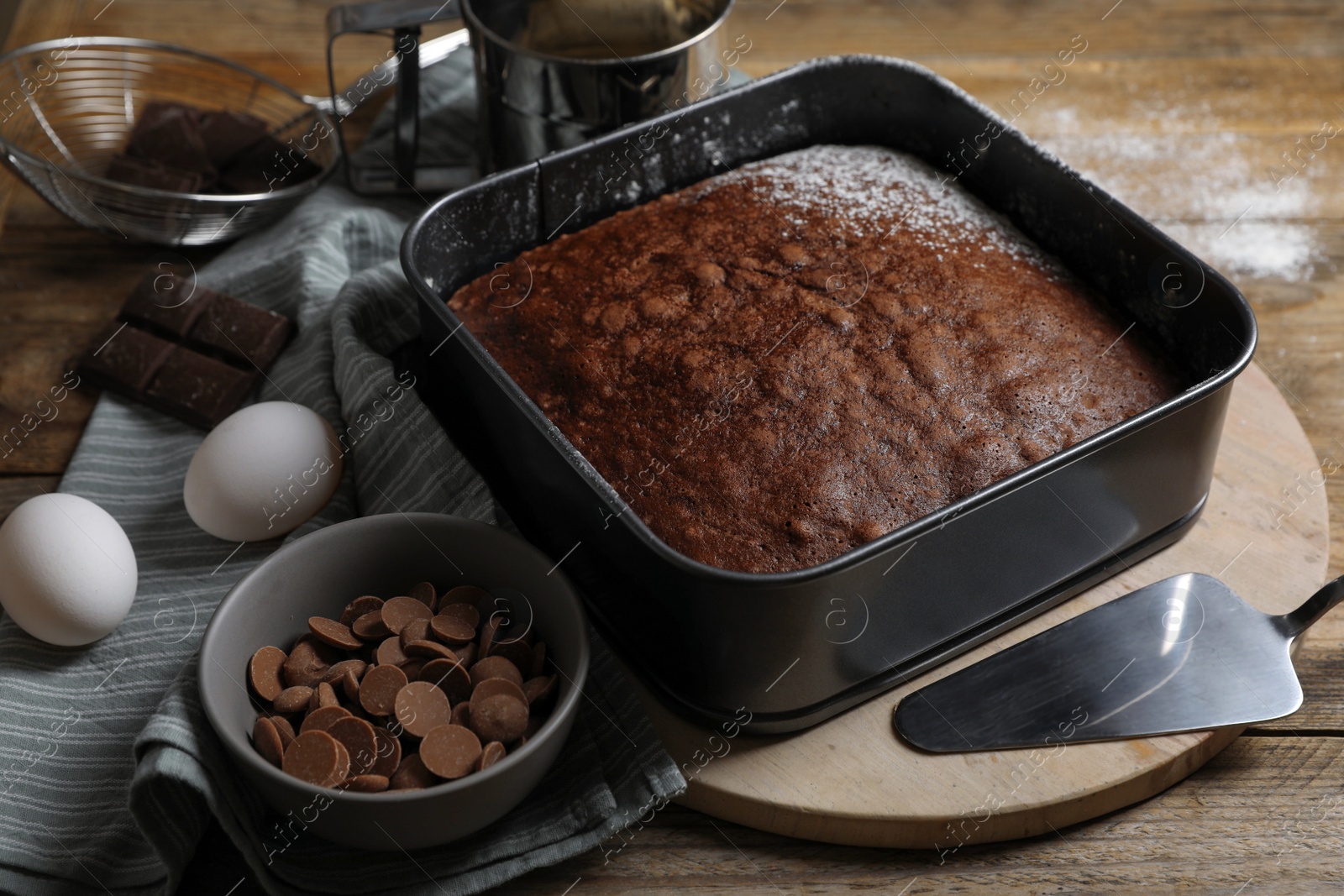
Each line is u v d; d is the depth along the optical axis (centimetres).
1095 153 89
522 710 62
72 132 90
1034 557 66
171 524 72
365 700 63
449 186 85
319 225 80
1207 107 92
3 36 99
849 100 79
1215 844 64
